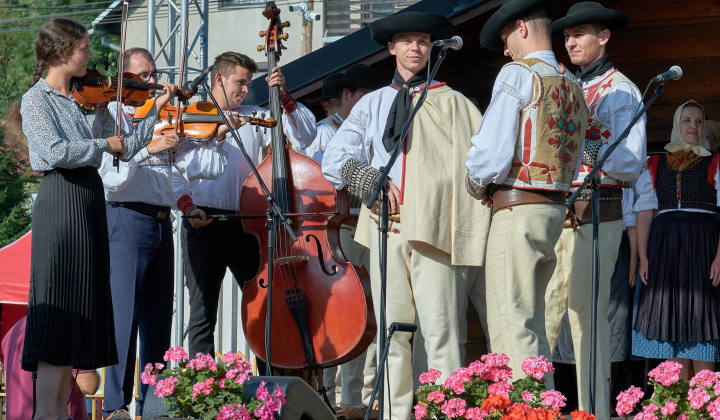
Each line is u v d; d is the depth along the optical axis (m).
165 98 7.36
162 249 8.11
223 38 33.25
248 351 11.66
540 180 6.46
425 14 7.38
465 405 6.04
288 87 12.31
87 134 6.95
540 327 6.62
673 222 9.18
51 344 6.61
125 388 7.84
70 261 6.69
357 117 7.57
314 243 8.25
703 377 5.71
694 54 11.89
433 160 7.22
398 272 7.30
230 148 9.02
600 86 7.50
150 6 14.27
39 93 6.73
